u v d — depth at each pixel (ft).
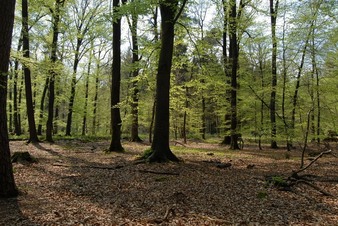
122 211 22.68
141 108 79.61
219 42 87.45
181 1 40.01
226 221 20.35
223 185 30.30
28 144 67.05
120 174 35.50
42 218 21.04
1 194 25.66
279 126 64.08
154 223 20.13
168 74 43.32
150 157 42.11
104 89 150.00
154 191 28.14
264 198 26.17
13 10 24.71
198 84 60.90
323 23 56.34
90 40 95.71
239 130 68.49
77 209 23.12
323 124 66.08
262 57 72.33
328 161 49.32
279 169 40.70
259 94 68.28
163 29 43.27
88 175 35.22
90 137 93.76
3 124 25.30
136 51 60.39
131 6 39.73
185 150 62.75
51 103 74.69
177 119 107.04
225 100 75.56
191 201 25.09
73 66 100.94
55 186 30.30
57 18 69.41
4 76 24.41
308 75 62.34
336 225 20.24
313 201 25.48
